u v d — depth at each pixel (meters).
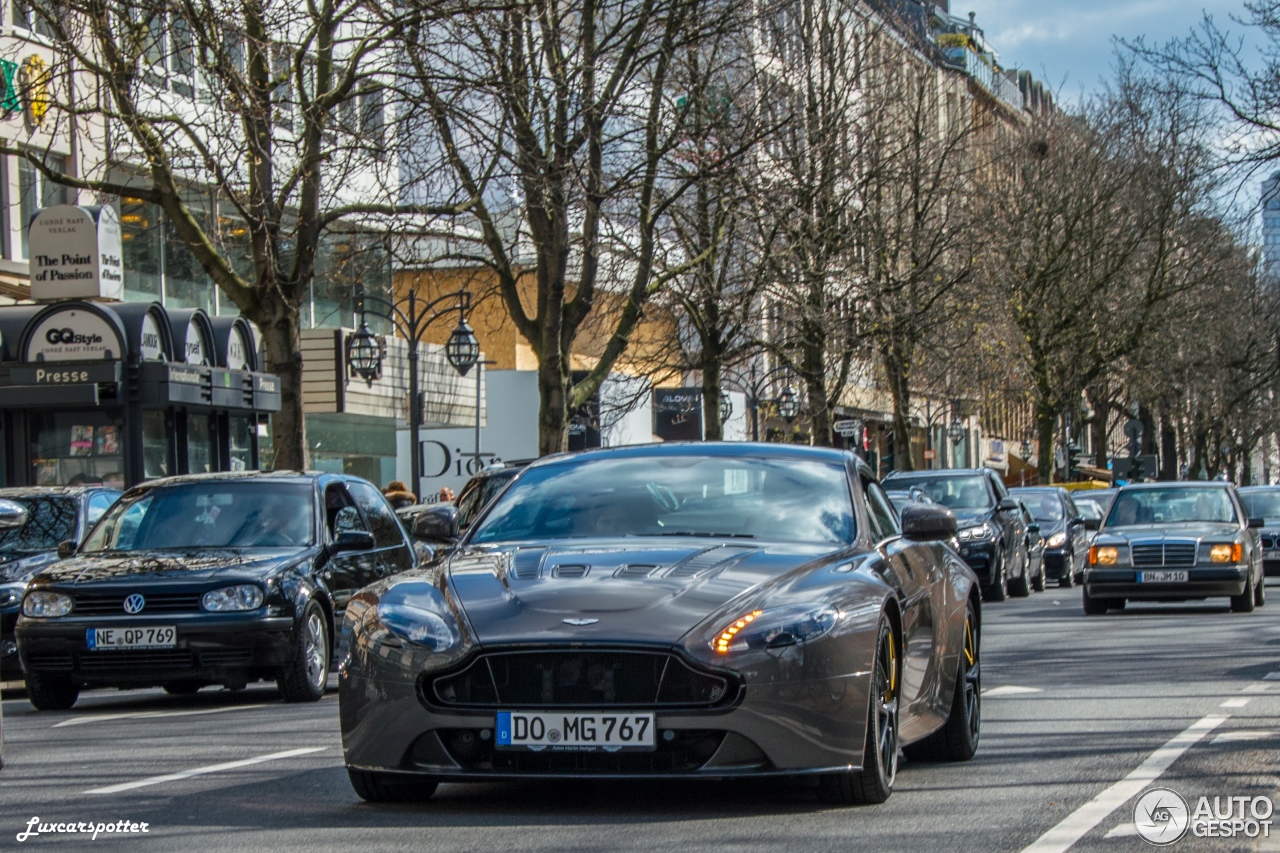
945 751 9.94
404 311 48.41
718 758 7.56
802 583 8.09
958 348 50.72
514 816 7.97
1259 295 68.31
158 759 10.73
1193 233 59.94
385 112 27.77
